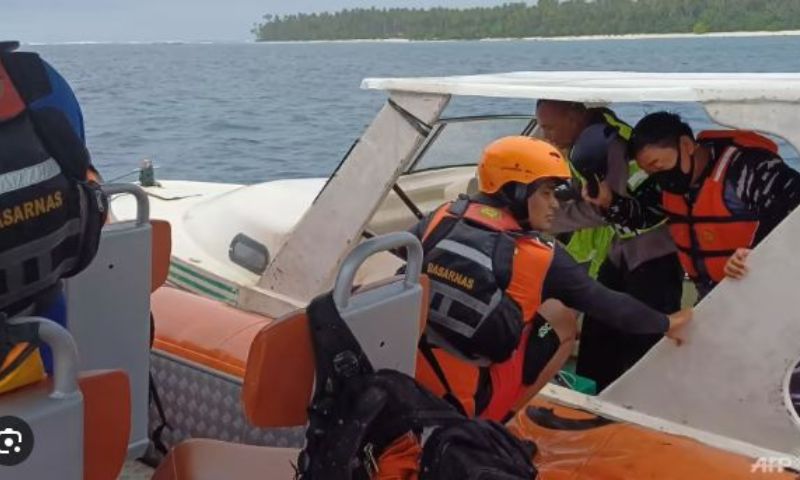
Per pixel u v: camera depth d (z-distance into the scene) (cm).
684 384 279
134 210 474
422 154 422
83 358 266
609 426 284
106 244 265
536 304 264
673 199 319
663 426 281
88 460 188
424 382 271
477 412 272
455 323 261
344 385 213
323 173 1467
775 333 260
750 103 259
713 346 271
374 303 220
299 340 214
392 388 212
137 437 284
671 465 261
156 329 340
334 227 340
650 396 286
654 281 353
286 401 216
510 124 442
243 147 1764
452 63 6594
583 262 367
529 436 286
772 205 298
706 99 264
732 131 313
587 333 347
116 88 3812
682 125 313
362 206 332
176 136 1947
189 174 1462
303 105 2756
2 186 184
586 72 395
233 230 400
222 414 322
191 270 391
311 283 348
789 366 259
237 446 262
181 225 439
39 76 201
